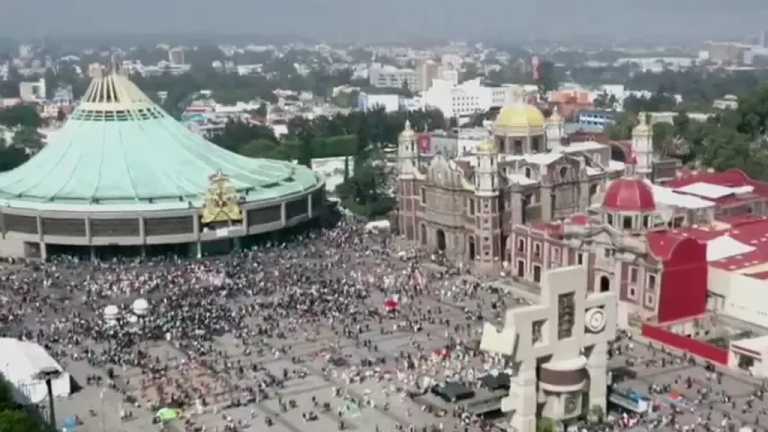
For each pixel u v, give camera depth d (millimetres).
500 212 190000
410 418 115812
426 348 140375
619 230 157000
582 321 115375
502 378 124188
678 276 148875
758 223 183000
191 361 135125
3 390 111000
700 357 135500
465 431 111875
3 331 148000
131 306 159625
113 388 125938
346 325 151125
